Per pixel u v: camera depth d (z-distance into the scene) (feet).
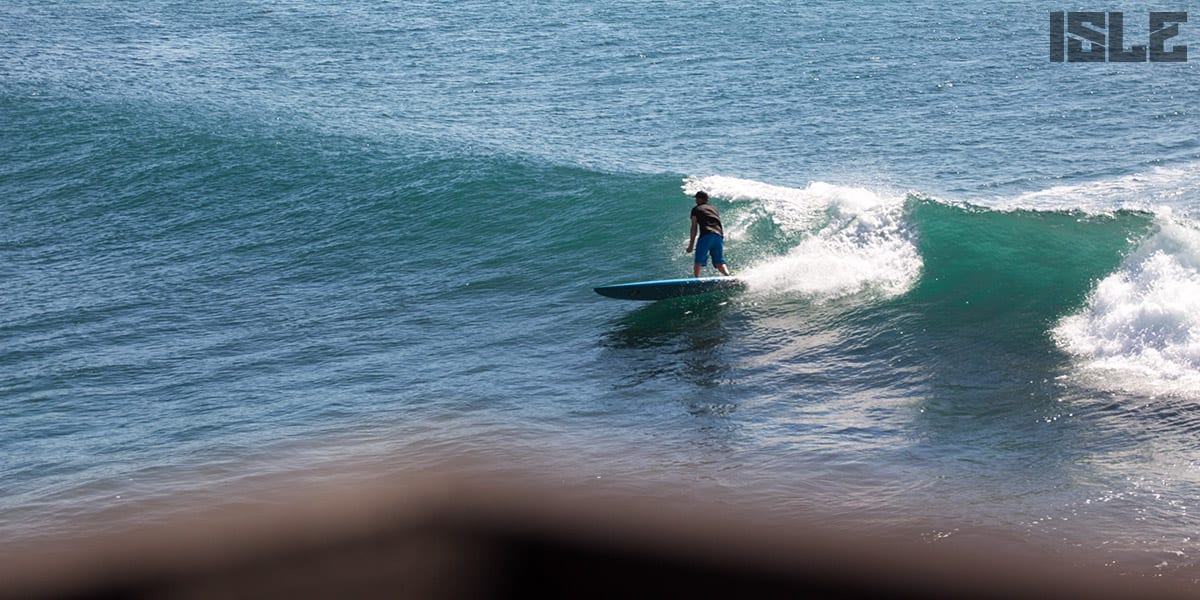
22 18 531.91
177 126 296.71
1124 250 141.49
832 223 167.84
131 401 131.75
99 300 184.34
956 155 283.59
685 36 473.26
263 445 108.06
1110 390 109.19
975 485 86.17
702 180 199.00
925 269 149.59
